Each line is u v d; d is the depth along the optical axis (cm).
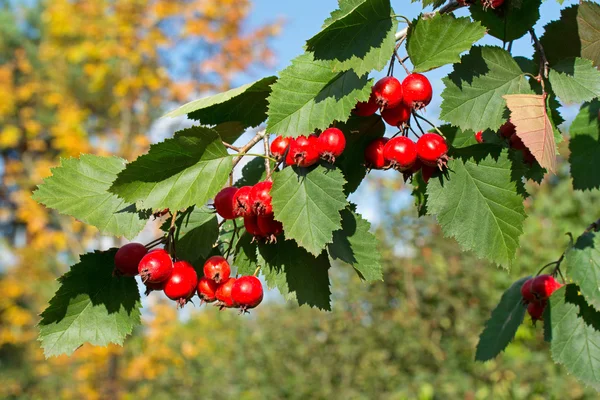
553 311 60
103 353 270
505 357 175
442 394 195
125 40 311
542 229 181
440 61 53
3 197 357
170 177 52
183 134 52
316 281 56
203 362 287
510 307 64
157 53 319
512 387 170
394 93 53
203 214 57
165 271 55
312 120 53
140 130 320
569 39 58
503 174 54
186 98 323
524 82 54
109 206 56
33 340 339
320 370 238
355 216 55
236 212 53
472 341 203
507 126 56
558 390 159
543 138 52
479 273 205
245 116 59
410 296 222
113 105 315
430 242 226
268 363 259
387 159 54
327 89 53
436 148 53
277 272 56
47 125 339
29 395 336
